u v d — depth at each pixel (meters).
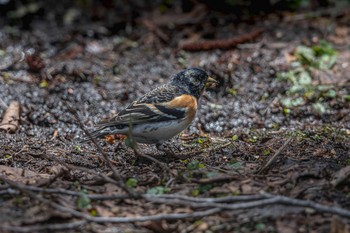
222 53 15.34
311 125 11.97
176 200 7.87
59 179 8.88
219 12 17.47
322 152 9.98
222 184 8.46
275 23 16.98
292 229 7.32
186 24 17.02
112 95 13.38
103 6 18.06
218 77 13.88
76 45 16.09
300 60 14.46
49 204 7.54
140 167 9.68
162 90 9.98
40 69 14.38
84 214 7.62
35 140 11.22
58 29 17.09
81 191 8.40
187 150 10.72
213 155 10.23
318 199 8.04
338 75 13.88
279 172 8.90
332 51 14.52
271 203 7.29
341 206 7.86
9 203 7.98
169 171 8.81
